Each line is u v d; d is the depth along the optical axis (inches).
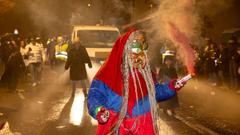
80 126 346.6
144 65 165.8
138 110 161.6
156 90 173.3
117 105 160.6
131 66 162.6
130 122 161.0
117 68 162.7
